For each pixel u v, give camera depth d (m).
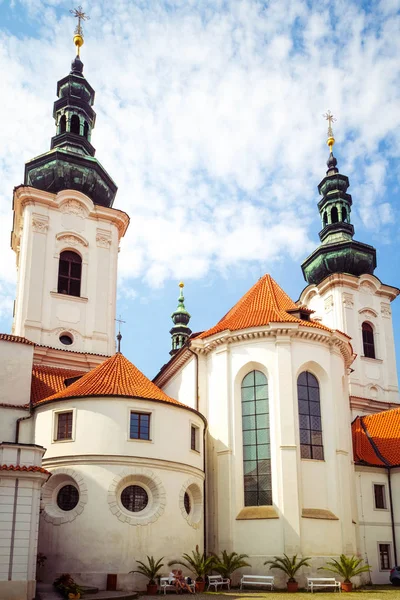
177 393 49.88
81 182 57.78
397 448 51.44
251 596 32.78
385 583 45.78
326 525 39.88
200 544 38.75
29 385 43.53
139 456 36.28
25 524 27.55
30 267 52.91
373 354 69.62
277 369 42.38
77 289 54.84
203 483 40.91
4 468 27.69
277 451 40.69
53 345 51.75
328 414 42.97
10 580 26.62
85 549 33.97
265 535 39.22
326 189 77.94
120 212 58.09
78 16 68.38
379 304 71.62
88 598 29.39
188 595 33.03
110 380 39.44
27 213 54.88
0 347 43.41
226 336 44.41
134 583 33.97
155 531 35.56
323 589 36.72
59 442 36.62
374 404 65.88
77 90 63.59
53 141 61.34
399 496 48.44
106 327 54.38
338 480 41.47
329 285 70.38
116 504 35.09
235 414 43.06
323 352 44.16
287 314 46.22
